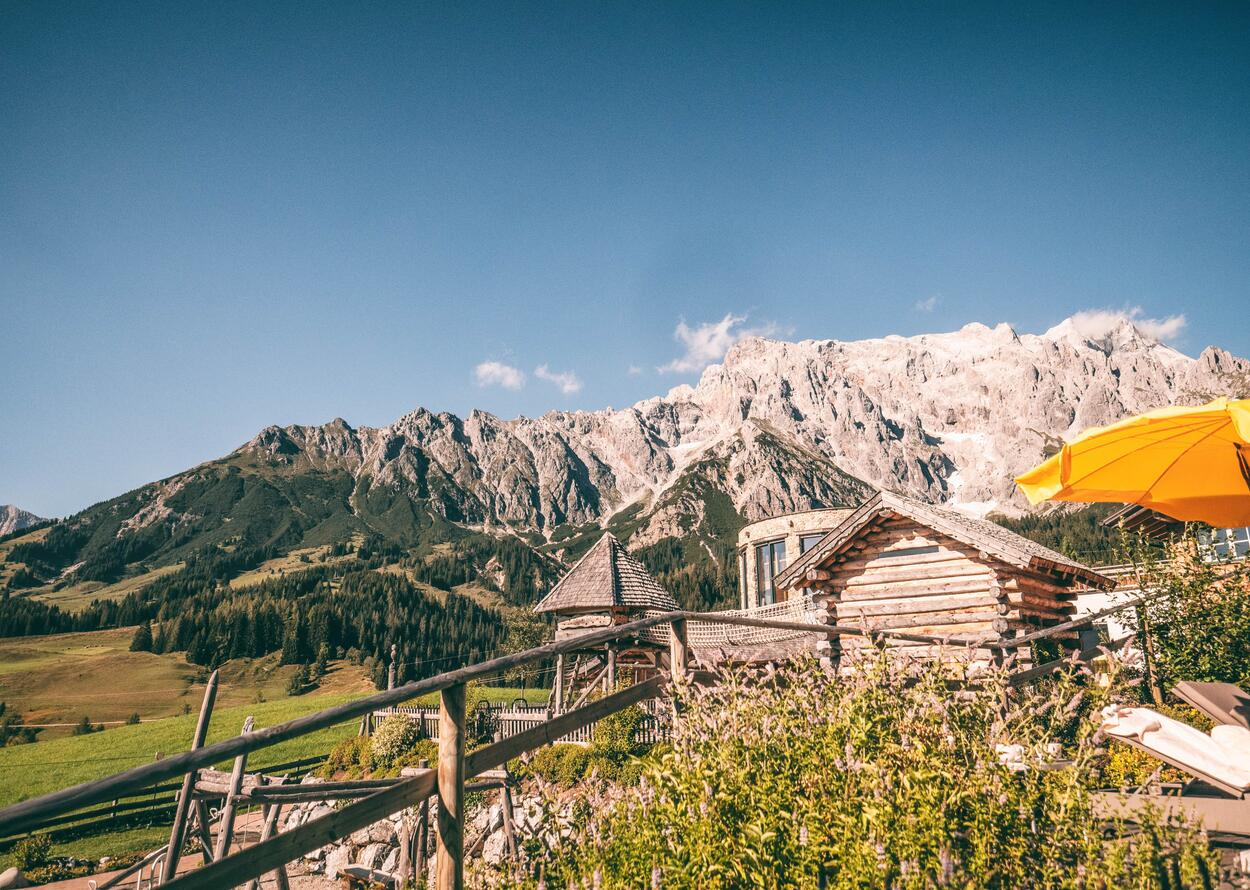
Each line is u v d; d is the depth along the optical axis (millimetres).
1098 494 7164
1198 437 6398
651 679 5879
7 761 61500
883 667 5418
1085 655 11766
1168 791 6414
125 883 27297
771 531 41938
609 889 4055
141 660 157375
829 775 4473
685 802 4211
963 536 14914
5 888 28109
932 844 3766
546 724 4715
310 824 3299
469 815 18688
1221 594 14648
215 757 2809
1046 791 4293
